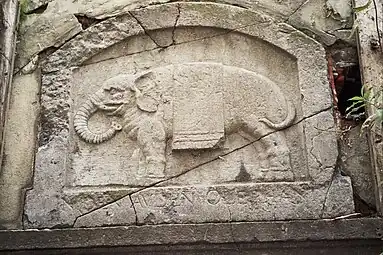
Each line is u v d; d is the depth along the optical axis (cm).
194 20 398
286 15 407
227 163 368
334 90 384
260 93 381
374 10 397
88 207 354
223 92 381
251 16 399
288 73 390
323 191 354
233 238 338
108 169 368
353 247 339
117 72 395
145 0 412
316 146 366
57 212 353
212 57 398
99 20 407
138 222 349
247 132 375
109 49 397
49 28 407
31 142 376
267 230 339
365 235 336
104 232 341
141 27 398
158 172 364
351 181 360
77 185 364
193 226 341
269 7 410
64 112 379
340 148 369
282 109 378
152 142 370
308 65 386
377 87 374
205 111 375
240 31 396
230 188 356
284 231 338
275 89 384
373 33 391
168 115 377
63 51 395
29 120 382
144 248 339
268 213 349
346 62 394
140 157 370
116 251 340
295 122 377
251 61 395
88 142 374
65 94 384
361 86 382
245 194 354
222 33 399
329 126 370
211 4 402
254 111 376
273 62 394
